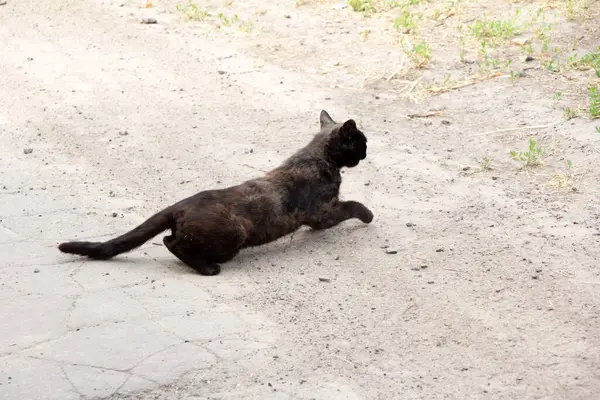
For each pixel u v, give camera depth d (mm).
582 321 7297
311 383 6578
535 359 6816
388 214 9656
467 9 15602
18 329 7301
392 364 6840
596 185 9992
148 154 11516
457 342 7109
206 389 6504
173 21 16438
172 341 7102
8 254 8797
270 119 12453
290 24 15844
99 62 14695
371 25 15469
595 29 14391
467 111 12352
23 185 10586
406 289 7996
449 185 10289
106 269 8516
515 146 11180
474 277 8141
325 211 9156
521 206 9609
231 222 8523
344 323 7453
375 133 11844
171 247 8578
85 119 12656
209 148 11609
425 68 13781
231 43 15273
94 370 6703
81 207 10000
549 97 12398
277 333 7289
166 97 13320
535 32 14375
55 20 16703
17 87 13828
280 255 8914
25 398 6363
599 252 8469
